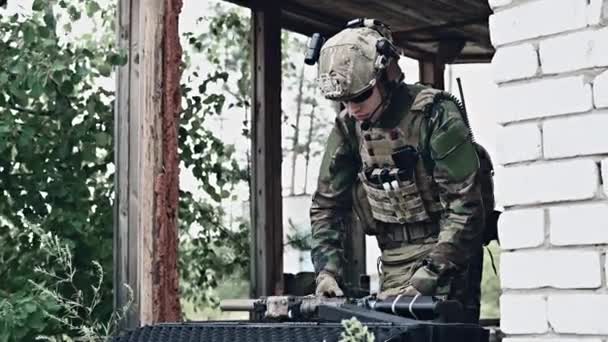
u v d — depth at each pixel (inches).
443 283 166.6
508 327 118.8
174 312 180.5
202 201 298.4
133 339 136.9
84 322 234.2
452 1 281.9
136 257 181.6
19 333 211.0
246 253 304.8
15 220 244.4
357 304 142.5
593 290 112.2
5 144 235.3
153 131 180.9
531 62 118.6
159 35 181.9
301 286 275.7
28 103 245.1
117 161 187.0
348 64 165.9
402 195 174.7
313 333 122.9
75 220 245.6
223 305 156.6
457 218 167.5
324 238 182.2
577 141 114.2
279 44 277.6
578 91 114.4
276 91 276.4
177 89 182.9
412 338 120.9
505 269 119.4
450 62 320.5
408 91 173.2
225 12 325.1
